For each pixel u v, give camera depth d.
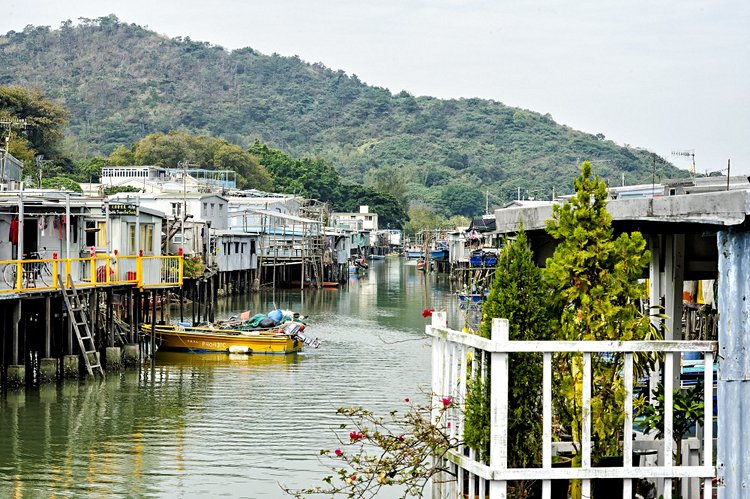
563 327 12.27
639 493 13.22
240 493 22.88
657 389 14.80
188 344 45.94
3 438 28.23
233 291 83.12
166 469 24.95
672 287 14.50
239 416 31.34
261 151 175.00
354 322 61.19
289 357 44.91
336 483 23.45
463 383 12.00
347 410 15.12
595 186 12.20
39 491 23.12
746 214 10.26
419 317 64.50
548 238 15.34
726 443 10.79
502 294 12.09
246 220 91.62
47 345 35.59
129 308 41.53
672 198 11.40
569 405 12.20
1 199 38.19
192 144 157.62
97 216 44.66
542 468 10.97
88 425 30.06
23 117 118.31
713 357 12.08
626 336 12.05
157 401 33.84
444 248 118.75
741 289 10.66
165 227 59.72
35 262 36.25
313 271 96.62
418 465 13.28
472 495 11.73
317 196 172.00
